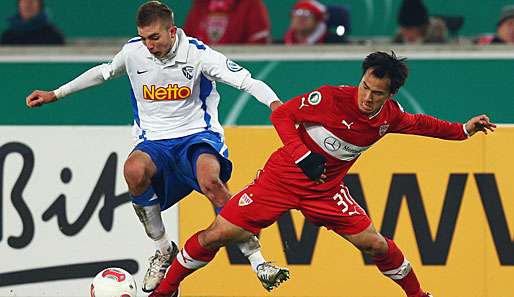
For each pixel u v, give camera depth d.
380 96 21.22
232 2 35.62
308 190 22.34
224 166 23.33
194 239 22.92
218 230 22.58
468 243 26.69
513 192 26.66
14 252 27.22
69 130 27.20
